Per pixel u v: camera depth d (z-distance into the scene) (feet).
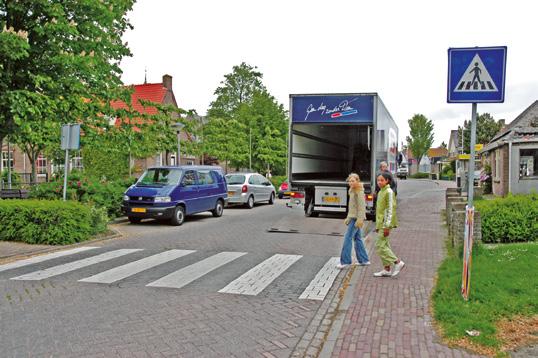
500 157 80.28
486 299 17.78
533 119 91.09
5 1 38.52
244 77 177.68
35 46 39.75
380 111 47.96
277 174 137.90
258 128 124.67
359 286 21.59
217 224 48.24
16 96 35.96
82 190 47.88
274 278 24.25
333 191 47.75
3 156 126.31
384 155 52.06
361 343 14.58
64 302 19.62
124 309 18.69
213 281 23.48
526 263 23.61
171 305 19.27
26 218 34.86
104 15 42.39
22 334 15.85
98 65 44.34
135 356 14.07
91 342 15.15
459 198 36.42
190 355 14.16
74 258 29.45
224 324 16.99
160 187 47.11
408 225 44.04
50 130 43.01
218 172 56.95
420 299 19.25
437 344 14.32
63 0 40.42
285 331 16.35
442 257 28.22
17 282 23.12
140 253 31.30
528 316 16.34
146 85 135.13
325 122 46.32
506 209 32.48
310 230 41.63
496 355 13.38
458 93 18.21
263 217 55.26
